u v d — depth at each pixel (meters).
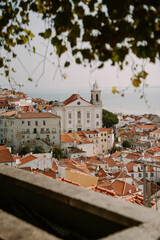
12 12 3.40
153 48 2.33
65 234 2.61
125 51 2.45
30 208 3.16
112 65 2.55
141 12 2.31
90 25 2.50
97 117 80.94
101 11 2.48
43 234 1.96
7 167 3.77
